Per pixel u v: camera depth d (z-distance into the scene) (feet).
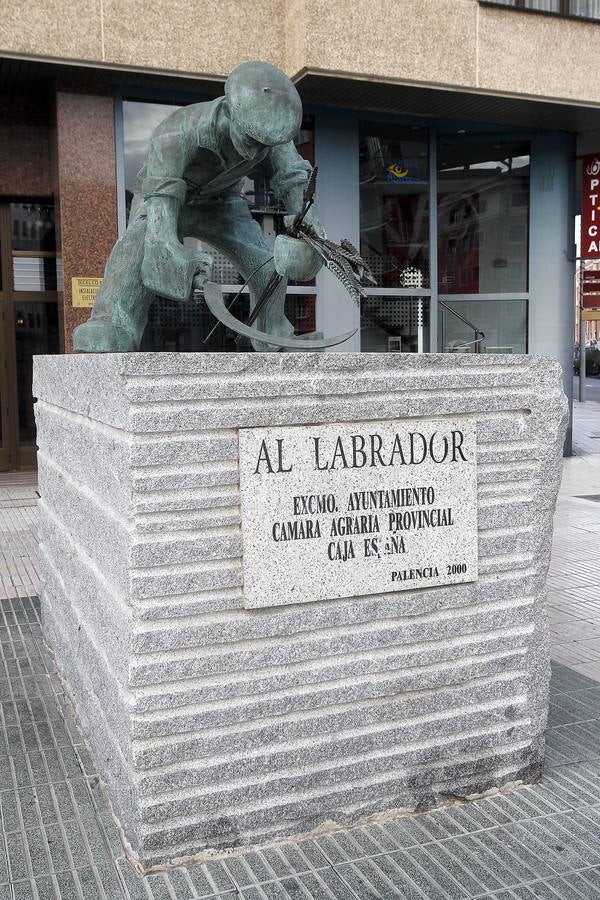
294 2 35.27
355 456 10.35
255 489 9.83
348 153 40.63
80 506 12.28
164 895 9.32
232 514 9.80
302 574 10.14
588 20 39.45
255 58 36.22
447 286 46.70
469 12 37.27
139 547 9.37
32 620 19.61
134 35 34.32
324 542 10.23
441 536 10.91
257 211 29.12
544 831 10.61
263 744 10.16
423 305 43.04
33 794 11.51
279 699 10.17
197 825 9.90
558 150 45.83
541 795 11.52
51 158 38.73
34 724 13.76
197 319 35.70
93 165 36.52
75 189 36.40
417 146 42.47
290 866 9.86
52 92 36.94
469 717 11.28
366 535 10.47
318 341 11.73
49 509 15.81
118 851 10.18
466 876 9.67
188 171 13.05
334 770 10.53
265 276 14.11
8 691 15.21
